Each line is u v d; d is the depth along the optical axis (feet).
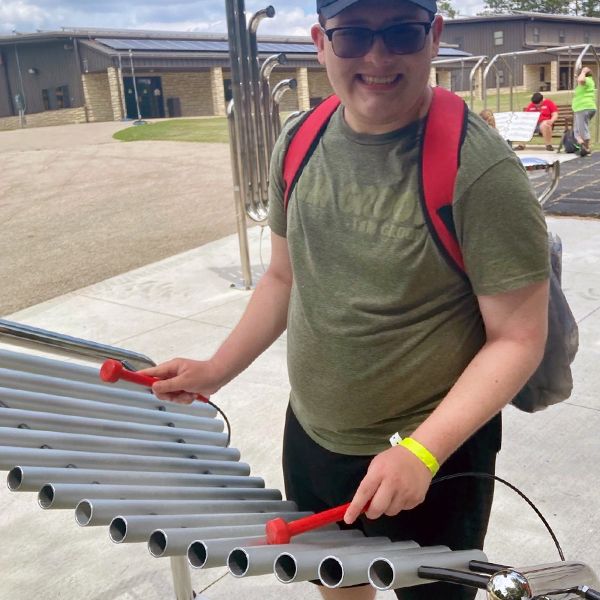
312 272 4.84
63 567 8.55
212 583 8.14
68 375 5.34
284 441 5.90
